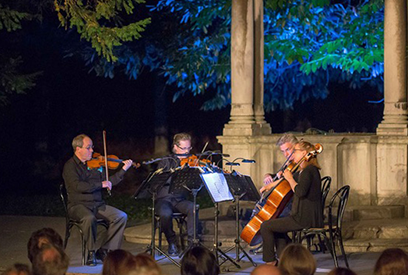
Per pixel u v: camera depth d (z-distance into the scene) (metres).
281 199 8.98
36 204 16.95
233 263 9.05
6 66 15.95
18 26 14.10
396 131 11.13
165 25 19.25
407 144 11.11
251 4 11.73
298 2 15.55
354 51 15.73
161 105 23.45
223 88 18.52
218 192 8.98
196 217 9.92
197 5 17.05
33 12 17.58
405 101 11.22
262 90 12.04
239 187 9.12
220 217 11.15
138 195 9.31
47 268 4.90
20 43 21.23
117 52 19.11
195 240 9.30
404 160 11.13
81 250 10.49
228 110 25.30
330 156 11.30
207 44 17.00
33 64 22.39
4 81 15.98
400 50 11.15
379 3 15.45
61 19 12.62
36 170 23.08
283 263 4.88
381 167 11.25
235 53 11.76
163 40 19.31
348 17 16.47
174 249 9.94
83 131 25.03
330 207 8.98
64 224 12.56
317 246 10.47
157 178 9.14
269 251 8.77
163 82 23.31
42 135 23.59
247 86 11.75
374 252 9.91
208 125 25.48
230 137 11.72
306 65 15.88
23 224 12.54
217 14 16.69
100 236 11.51
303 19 15.48
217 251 9.05
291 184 8.83
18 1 16.61
